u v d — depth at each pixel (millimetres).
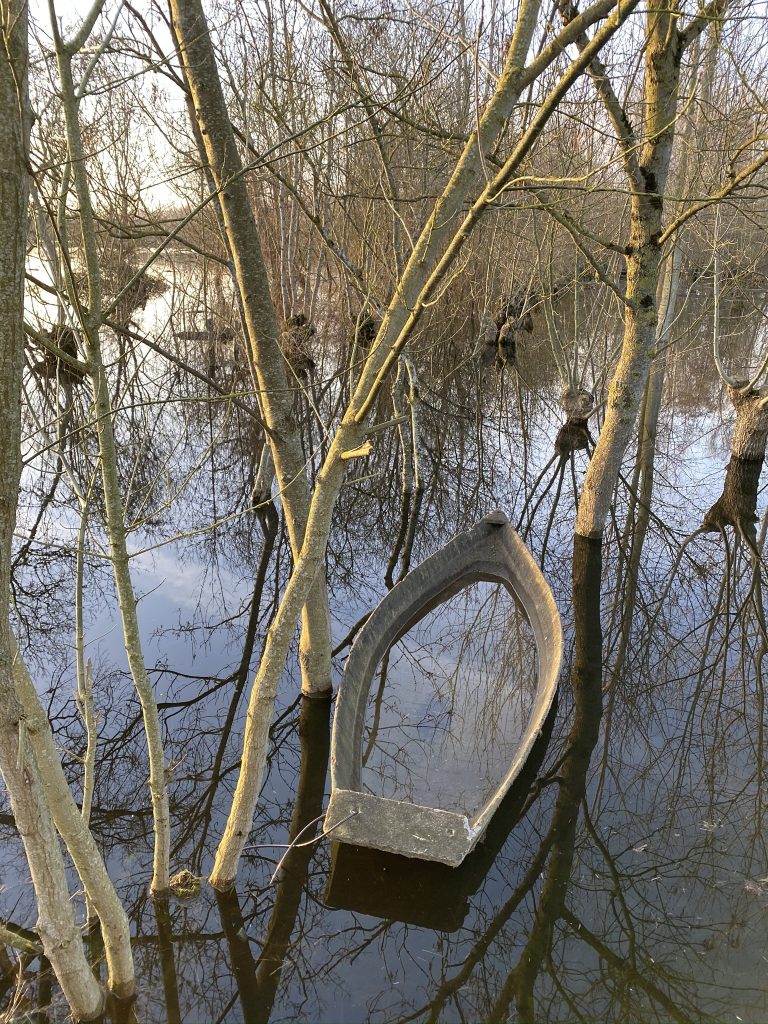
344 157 9695
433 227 4172
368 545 10305
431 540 10391
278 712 6578
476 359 18016
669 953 4289
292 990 4047
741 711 6754
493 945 4375
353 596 8906
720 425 14727
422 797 5297
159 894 4414
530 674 6992
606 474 9234
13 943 3498
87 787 3643
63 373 11047
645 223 7578
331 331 19531
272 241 16516
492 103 3988
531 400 16375
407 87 5633
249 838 5109
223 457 13289
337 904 4605
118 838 5070
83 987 3443
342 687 5695
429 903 4629
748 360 17625
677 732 6445
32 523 10281
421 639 7520
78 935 3371
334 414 13719
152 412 14703
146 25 4199
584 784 5734
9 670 2801
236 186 4477
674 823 5344
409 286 4184
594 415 15359
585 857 5031
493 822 5176
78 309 2955
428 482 12312
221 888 4500
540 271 13008
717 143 9953
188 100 4926
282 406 5152
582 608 8641
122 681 6996
